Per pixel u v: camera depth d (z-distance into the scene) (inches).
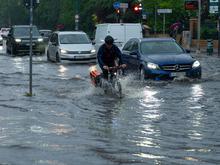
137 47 1644.9
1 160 639.8
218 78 1626.5
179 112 995.9
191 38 3730.3
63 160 641.0
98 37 2659.9
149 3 4308.6
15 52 3120.1
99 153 676.7
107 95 1237.7
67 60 2389.3
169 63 1536.7
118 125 867.4
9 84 1499.8
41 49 3129.9
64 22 6018.7
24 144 723.4
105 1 5211.6
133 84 1465.3
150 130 826.8
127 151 689.0
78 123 883.4
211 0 2918.3
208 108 1042.7
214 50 3405.5
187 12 4365.2
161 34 4239.7
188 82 1513.3
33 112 992.9
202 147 714.2
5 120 905.5
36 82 1556.3
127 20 4517.7
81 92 1299.2
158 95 1231.5
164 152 684.1
